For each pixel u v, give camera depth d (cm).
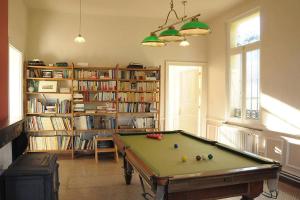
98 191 375
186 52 656
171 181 204
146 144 343
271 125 447
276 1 435
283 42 421
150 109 607
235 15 554
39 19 575
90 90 570
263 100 465
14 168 256
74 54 593
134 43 625
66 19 589
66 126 558
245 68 540
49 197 257
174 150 310
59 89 574
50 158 293
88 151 584
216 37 627
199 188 212
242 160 266
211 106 652
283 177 414
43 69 562
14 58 505
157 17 627
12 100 503
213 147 326
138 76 598
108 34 611
